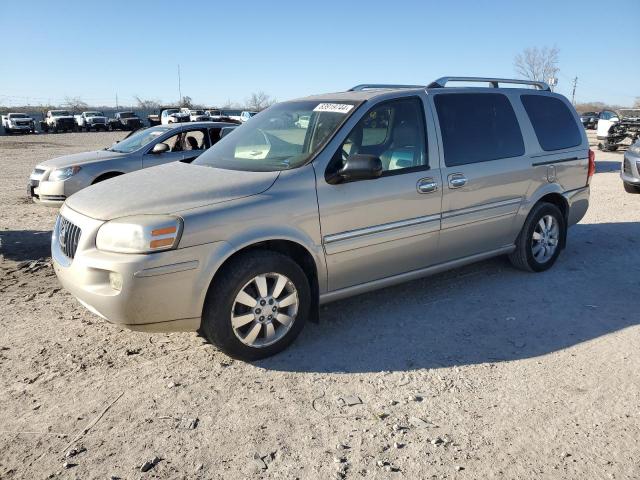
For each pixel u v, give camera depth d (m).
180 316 3.48
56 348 3.98
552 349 3.95
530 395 3.34
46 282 5.48
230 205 3.58
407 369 3.68
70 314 4.62
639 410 3.17
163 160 9.06
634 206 9.46
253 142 4.55
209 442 2.89
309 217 3.84
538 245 5.54
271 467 2.70
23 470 2.67
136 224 3.35
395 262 4.40
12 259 6.32
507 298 4.93
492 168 4.91
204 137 9.56
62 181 8.56
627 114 23.22
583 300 4.89
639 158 10.30
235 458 2.76
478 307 4.73
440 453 2.80
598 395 3.33
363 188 4.09
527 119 5.36
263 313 3.73
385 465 2.71
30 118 45.38
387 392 3.39
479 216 4.87
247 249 3.72
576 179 5.79
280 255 3.73
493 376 3.58
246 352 3.70
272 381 3.52
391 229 4.27
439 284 5.29
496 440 2.90
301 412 3.17
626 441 2.88
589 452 2.80
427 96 4.64
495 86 5.35
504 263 5.93
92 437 2.93
